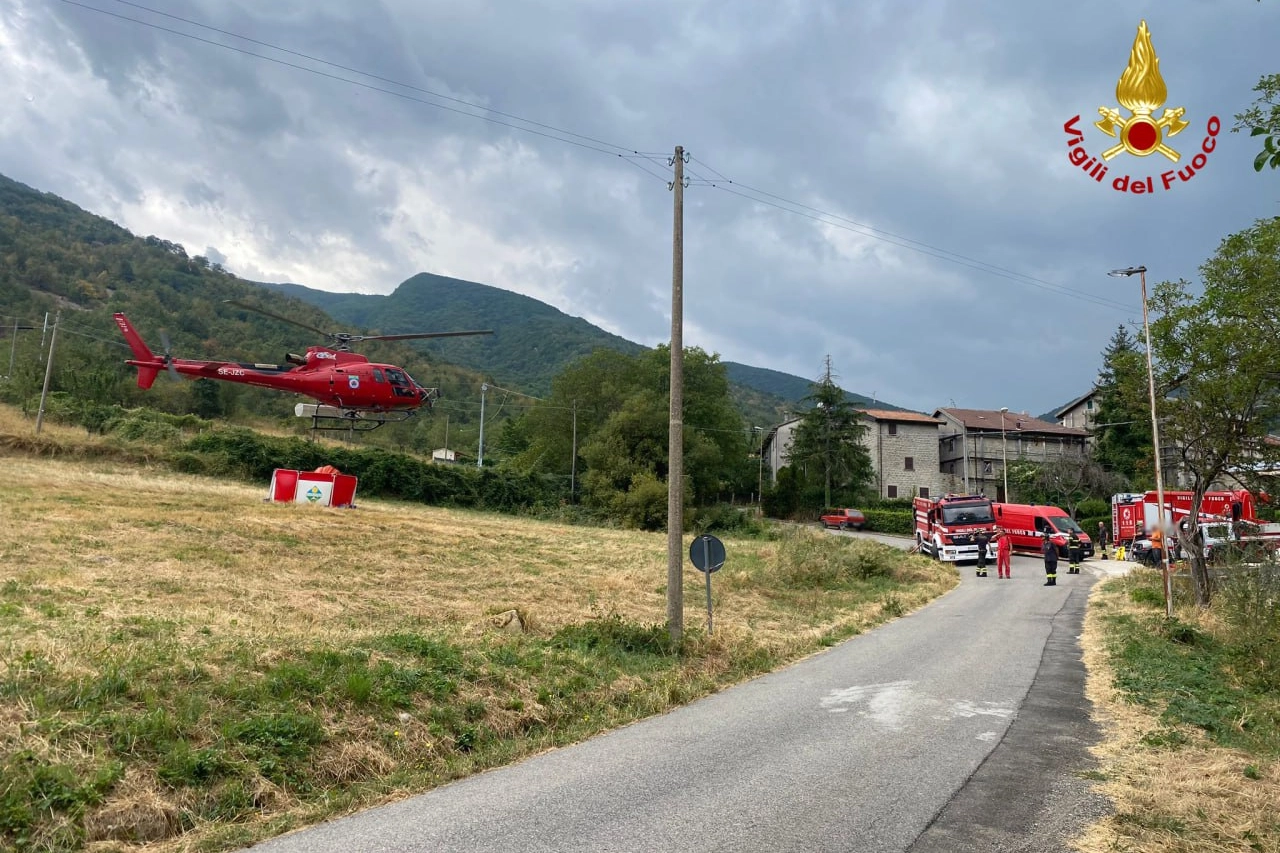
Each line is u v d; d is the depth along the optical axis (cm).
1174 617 1691
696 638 1541
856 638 1747
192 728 741
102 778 629
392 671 984
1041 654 1459
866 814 633
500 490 5728
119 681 783
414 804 697
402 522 3225
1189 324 1917
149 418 5097
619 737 937
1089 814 634
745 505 8000
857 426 7225
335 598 1650
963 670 1303
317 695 873
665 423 6034
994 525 3700
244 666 912
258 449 4809
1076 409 8425
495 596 1952
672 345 1677
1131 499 3853
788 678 1301
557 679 1134
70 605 1210
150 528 2248
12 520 2105
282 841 608
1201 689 1155
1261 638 1316
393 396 2616
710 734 927
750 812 642
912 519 6166
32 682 755
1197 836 590
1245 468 1961
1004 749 831
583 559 2848
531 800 691
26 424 4600
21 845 555
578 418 6775
